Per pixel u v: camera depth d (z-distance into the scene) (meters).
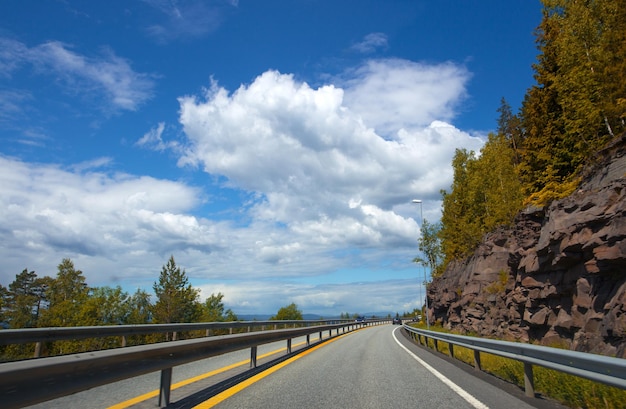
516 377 8.94
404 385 8.26
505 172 38.41
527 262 22.34
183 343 6.38
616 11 22.39
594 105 21.42
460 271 45.88
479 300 33.59
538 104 35.06
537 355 6.59
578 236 16.55
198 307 66.94
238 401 6.59
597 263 14.83
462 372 10.28
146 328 15.45
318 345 20.11
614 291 14.38
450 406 6.30
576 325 16.66
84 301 56.53
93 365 4.25
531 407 6.12
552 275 19.42
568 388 6.62
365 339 26.41
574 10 23.84
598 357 4.90
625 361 4.43
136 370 5.06
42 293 66.56
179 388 7.72
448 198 62.66
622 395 5.80
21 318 60.81
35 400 3.49
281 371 10.26
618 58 20.92
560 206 19.22
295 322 29.45
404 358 13.79
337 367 11.13
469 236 43.25
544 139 31.94
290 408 6.15
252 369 10.49
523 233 24.59
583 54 22.83
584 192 18.02
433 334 17.00
